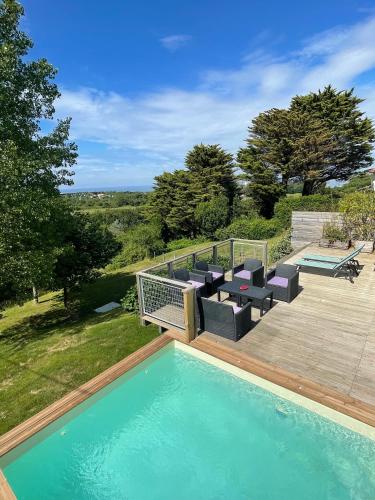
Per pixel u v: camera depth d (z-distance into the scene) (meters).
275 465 2.89
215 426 3.36
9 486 2.60
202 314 4.76
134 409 3.66
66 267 9.38
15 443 3.03
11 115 7.67
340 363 3.88
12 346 6.29
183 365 4.39
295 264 7.25
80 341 5.50
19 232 6.50
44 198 7.23
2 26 7.28
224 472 2.85
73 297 12.01
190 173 31.44
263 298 5.07
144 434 3.30
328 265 6.91
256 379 3.79
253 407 3.59
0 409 3.73
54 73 8.27
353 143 25.14
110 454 3.11
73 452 3.16
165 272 7.77
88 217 10.23
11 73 7.09
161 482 2.82
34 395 3.93
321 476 2.75
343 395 3.33
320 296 5.96
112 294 11.88
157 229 25.67
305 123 24.70
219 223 24.30
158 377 4.18
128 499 2.69
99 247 9.94
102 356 4.69
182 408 3.65
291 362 3.94
